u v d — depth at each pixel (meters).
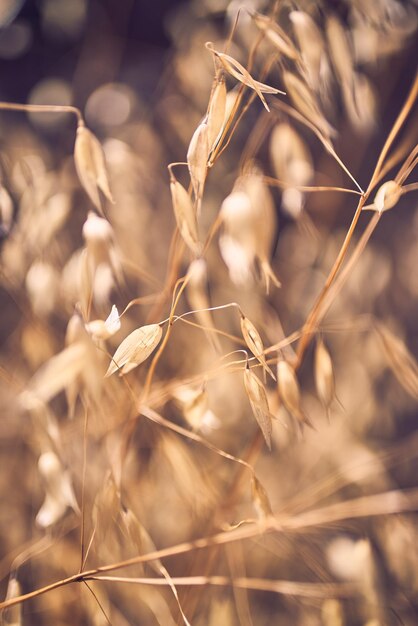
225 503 0.41
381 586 0.42
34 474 0.47
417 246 0.62
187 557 0.48
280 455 0.51
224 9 0.50
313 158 0.61
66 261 0.48
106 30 0.65
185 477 0.41
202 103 0.53
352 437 0.52
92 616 0.40
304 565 0.47
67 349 0.38
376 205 0.33
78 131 0.36
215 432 0.48
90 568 0.44
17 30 0.62
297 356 0.36
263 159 0.51
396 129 0.33
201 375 0.37
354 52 0.46
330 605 0.42
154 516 0.48
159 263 0.53
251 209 0.35
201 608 0.46
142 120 0.57
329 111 0.39
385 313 0.59
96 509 0.36
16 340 0.48
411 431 0.64
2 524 0.47
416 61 0.68
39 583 0.45
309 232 0.56
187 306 0.50
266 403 0.33
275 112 0.40
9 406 0.47
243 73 0.32
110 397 0.41
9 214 0.39
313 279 0.56
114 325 0.32
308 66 0.36
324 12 0.39
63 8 0.62
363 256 0.56
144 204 0.51
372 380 0.54
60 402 0.48
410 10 0.47
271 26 0.35
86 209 0.49
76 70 0.65
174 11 0.70
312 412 0.53
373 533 0.49
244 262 0.35
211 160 0.33
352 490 0.49
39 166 0.48
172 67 0.54
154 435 0.43
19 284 0.44
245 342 0.34
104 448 0.43
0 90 0.70
